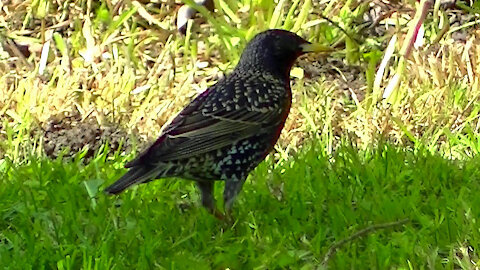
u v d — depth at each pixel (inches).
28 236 323.6
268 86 351.3
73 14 546.0
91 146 437.1
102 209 348.8
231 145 337.7
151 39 530.3
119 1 542.0
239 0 529.7
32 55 521.7
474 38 513.3
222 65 507.5
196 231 334.3
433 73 482.9
